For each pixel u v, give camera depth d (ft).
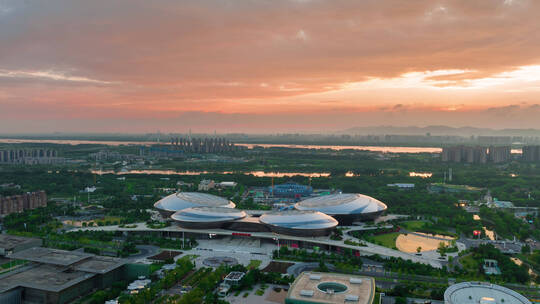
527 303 611.06
